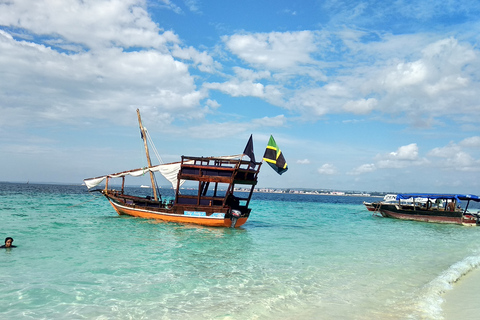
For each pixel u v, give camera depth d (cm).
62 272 1255
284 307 964
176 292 1075
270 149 2670
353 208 8144
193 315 885
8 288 1051
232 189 2777
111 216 3195
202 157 2559
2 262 1366
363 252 1934
